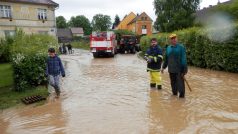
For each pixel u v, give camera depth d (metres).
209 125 6.20
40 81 10.99
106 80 12.41
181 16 48.66
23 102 8.78
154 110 7.47
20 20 32.78
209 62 15.34
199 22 45.84
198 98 8.54
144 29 76.38
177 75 8.73
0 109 8.16
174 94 9.07
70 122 6.82
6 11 31.53
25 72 10.34
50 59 9.41
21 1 32.38
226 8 28.14
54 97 9.43
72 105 8.34
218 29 14.07
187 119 6.65
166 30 49.66
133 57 25.97
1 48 21.44
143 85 10.95
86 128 6.35
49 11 35.91
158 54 9.98
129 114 7.23
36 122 6.94
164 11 52.53
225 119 6.56
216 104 7.82
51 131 6.28
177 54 8.59
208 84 10.64
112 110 7.64
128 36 33.16
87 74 14.55
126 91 9.93
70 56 30.31
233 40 13.06
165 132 5.91
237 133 5.70
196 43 16.47
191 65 17.75
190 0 51.69
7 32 31.67
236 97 8.52
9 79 12.56
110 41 26.50
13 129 6.54
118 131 6.07
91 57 27.77
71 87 11.02
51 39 22.34
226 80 11.39
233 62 13.30
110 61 22.09
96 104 8.34
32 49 12.35
